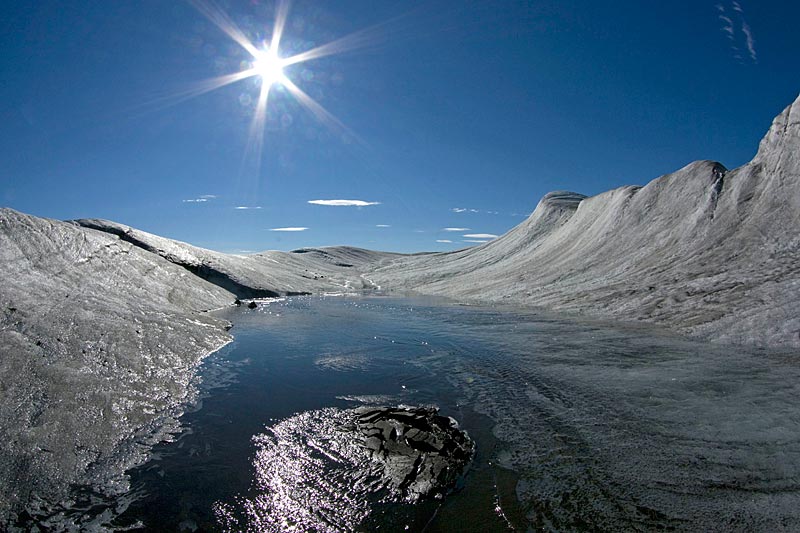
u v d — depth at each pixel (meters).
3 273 12.27
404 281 58.75
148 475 5.88
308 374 11.24
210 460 6.34
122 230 33.25
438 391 9.77
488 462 6.31
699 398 8.58
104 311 12.37
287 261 67.38
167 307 17.58
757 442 6.56
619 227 36.72
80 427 6.66
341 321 21.50
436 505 5.26
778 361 11.03
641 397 8.85
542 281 34.12
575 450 6.61
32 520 4.78
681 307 18.12
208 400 9.03
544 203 67.19
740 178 27.17
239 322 20.73
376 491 5.59
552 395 9.29
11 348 8.03
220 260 39.94
